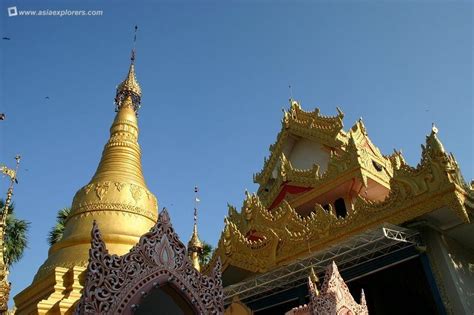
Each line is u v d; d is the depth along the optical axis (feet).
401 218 43.16
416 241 43.70
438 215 42.50
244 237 55.26
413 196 42.75
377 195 63.41
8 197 46.26
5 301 39.17
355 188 61.26
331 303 31.12
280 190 67.97
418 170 43.14
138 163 59.52
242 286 52.80
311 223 50.26
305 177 65.26
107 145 60.13
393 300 55.98
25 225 84.89
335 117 68.85
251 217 56.75
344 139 67.92
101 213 49.16
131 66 71.20
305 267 48.49
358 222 46.37
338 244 44.80
